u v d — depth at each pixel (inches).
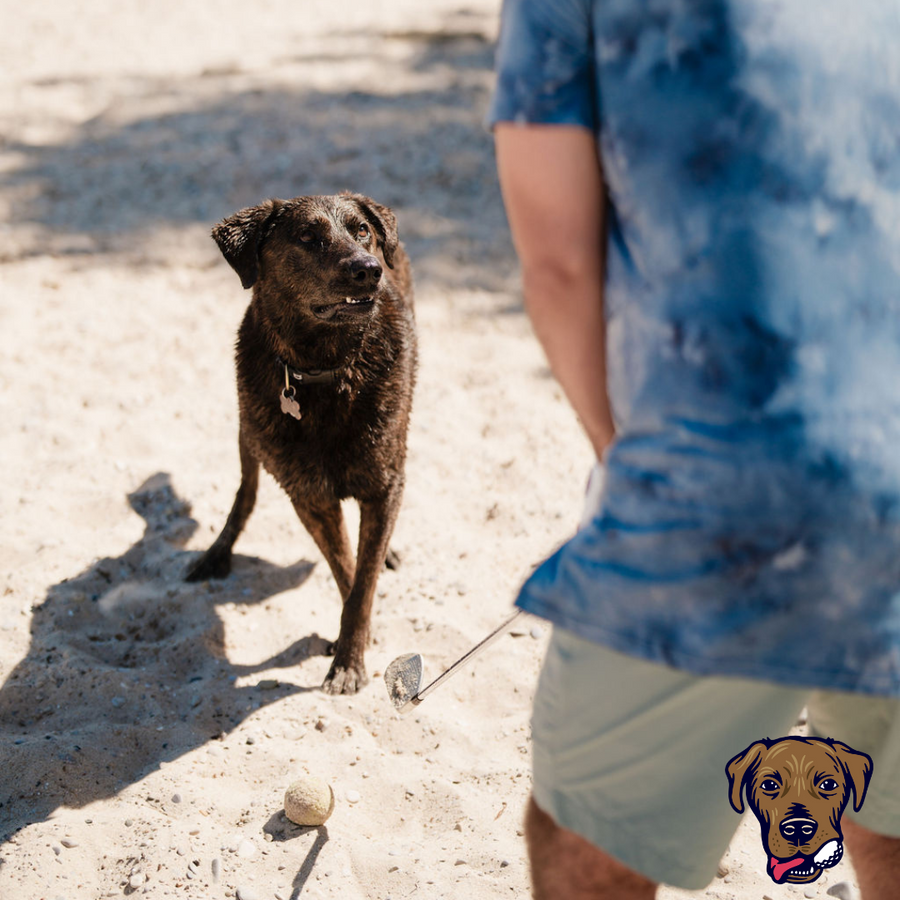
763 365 48.9
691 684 53.3
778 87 48.6
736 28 48.5
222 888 92.8
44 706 121.0
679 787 56.8
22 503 161.6
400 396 128.0
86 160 319.3
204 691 122.9
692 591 50.3
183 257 255.8
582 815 59.0
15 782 106.3
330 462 124.3
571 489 168.6
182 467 173.5
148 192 295.0
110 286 239.8
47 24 488.7
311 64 414.6
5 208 284.7
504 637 132.9
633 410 52.7
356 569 128.3
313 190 292.2
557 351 57.2
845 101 49.6
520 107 52.4
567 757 58.7
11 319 222.5
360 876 95.2
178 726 116.3
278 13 508.4
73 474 169.8
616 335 53.9
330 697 122.2
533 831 62.6
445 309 231.5
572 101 52.2
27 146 332.8
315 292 118.0
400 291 143.3
